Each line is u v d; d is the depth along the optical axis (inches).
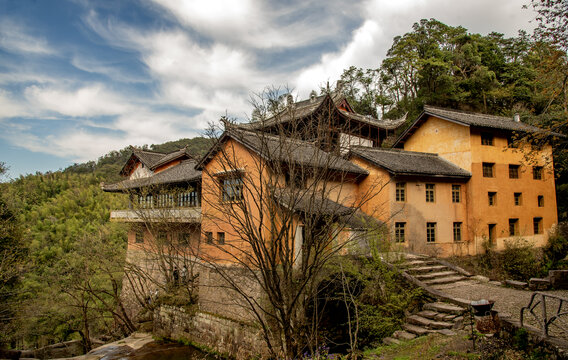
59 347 893.8
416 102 1466.5
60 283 881.5
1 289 773.3
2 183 875.4
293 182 386.0
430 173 756.0
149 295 844.6
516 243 763.4
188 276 739.4
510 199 854.5
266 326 442.9
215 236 645.3
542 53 487.2
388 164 738.8
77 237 1203.2
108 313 962.7
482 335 324.5
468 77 1551.4
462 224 823.1
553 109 801.6
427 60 1435.8
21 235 861.2
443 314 425.1
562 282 507.2
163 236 815.1
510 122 925.8
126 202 1518.2
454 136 858.8
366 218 644.7
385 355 354.9
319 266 389.4
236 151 594.2
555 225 917.2
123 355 644.7
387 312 444.5
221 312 612.1
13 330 806.5
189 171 861.8
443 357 303.3
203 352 622.5
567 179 1024.9
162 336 729.0
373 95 1686.8
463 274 599.5
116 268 925.2
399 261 505.4
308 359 370.0
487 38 1674.5
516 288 529.3
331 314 499.2
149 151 1141.7
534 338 281.0
